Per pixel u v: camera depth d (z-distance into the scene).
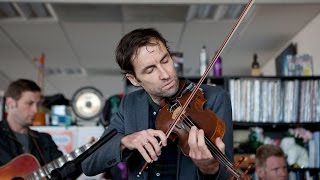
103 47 5.43
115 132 1.35
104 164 1.33
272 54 5.43
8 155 2.51
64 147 3.19
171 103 1.42
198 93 1.42
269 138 3.69
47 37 5.05
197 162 1.23
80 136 3.20
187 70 6.50
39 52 5.64
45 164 2.50
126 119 1.45
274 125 3.60
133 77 1.40
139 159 1.38
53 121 3.27
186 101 1.39
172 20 4.50
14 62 6.12
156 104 1.44
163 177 1.37
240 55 5.54
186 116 1.34
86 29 4.79
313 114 3.58
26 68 6.42
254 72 3.99
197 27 4.68
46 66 6.39
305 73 3.74
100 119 3.27
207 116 1.33
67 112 3.35
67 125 3.27
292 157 3.53
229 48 5.23
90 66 6.38
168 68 1.32
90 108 3.31
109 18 4.45
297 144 3.60
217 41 5.11
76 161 1.42
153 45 1.31
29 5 4.14
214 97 1.42
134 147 1.26
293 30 4.57
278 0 3.76
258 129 3.65
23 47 5.43
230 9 4.14
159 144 1.24
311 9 3.98
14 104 2.57
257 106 3.59
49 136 2.72
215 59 1.48
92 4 4.03
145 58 1.31
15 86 2.57
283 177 2.82
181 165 1.34
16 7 4.18
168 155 1.38
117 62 1.41
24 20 4.51
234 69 6.25
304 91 3.61
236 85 3.60
